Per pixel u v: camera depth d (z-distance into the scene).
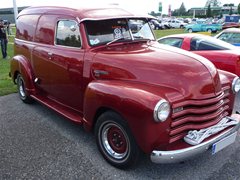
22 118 5.77
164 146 3.49
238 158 4.25
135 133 3.50
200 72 3.81
